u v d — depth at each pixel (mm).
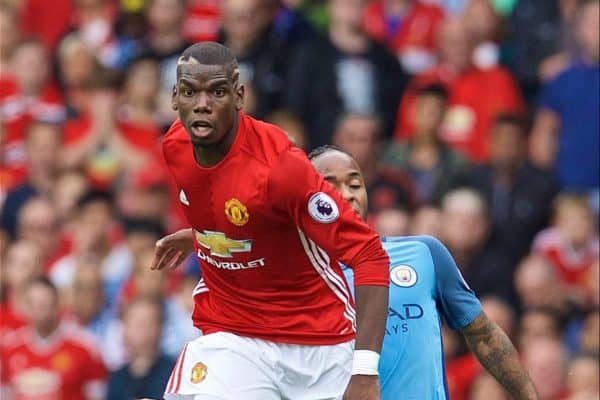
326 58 46406
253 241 21109
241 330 22016
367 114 45312
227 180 20844
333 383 22016
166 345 39969
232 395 21766
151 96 48625
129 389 39656
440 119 45188
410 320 23719
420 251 24156
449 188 43562
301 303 21828
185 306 40219
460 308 24203
